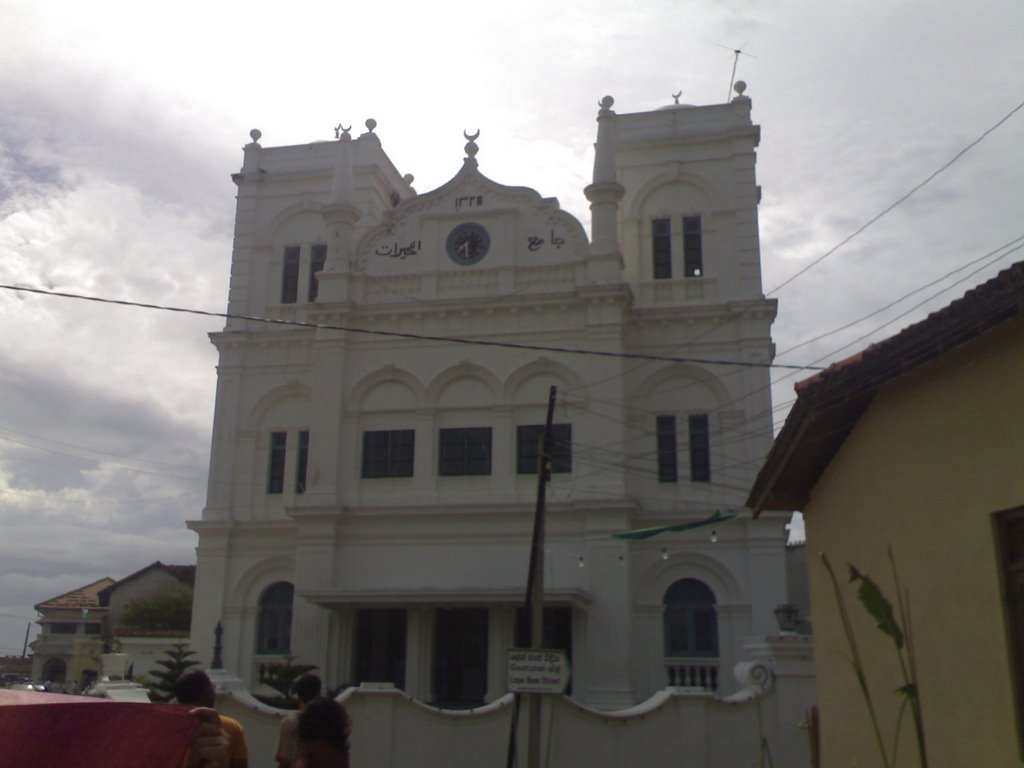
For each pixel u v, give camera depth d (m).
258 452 32.38
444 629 28.95
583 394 29.61
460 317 30.98
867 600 8.62
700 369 30.42
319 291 31.94
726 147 32.50
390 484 30.17
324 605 28.36
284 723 9.34
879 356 8.77
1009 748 7.68
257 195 35.25
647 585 28.97
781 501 11.35
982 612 8.08
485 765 18.34
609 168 31.11
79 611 52.97
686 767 18.31
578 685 27.33
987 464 8.07
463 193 32.28
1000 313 7.57
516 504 28.80
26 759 4.74
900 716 8.52
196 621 30.95
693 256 32.06
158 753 4.91
